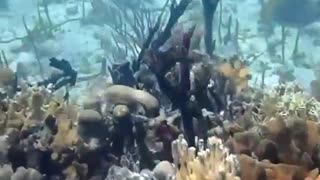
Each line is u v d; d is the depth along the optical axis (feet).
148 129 5.02
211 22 10.36
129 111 5.08
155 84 6.17
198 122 5.36
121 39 18.79
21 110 5.63
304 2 21.66
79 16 24.17
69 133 5.07
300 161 4.22
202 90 5.66
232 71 6.72
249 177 3.87
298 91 6.98
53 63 8.66
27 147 4.94
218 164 3.43
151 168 4.97
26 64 16.56
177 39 5.41
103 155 5.08
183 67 5.24
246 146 4.42
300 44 20.17
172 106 5.77
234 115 5.77
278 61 17.95
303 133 4.38
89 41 20.40
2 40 21.17
